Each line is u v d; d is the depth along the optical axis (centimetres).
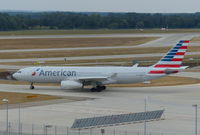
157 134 16250
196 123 16775
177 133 16412
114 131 16488
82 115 19412
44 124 17700
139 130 16838
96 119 17362
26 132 16388
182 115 19488
